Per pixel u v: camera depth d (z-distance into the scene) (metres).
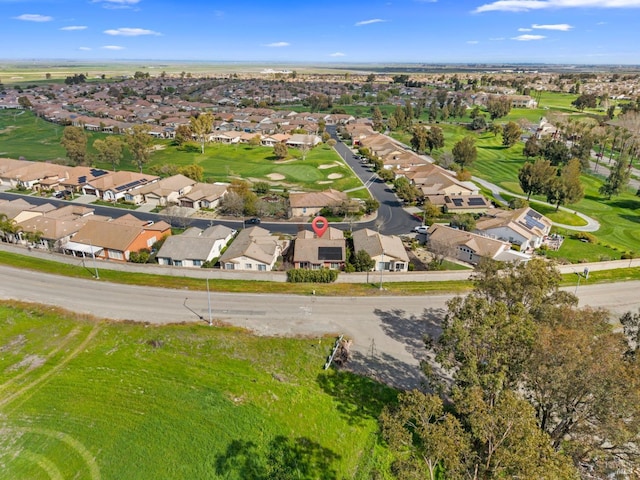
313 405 37.72
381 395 38.94
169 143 160.62
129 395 38.09
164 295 54.09
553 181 91.19
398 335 47.03
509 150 156.75
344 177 118.62
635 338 32.53
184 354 43.31
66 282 56.88
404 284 58.25
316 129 184.50
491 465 22.98
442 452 22.94
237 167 128.62
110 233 67.62
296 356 43.34
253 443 33.94
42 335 45.88
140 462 32.25
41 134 174.00
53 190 103.94
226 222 85.19
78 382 39.47
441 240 69.62
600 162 138.50
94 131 182.12
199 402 37.47
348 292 55.69
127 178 104.75
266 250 64.69
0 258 63.66
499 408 23.45
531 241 73.44
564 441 29.83
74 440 33.84
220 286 56.75
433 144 148.75
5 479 30.77
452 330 30.72
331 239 66.88
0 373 40.53
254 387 39.38
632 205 99.81
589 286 58.69
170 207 89.00
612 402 23.28
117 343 44.75
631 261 65.62
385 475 31.86
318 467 32.56
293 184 112.12
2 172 109.19
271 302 52.94
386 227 83.00
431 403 26.56
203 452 33.09
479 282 38.19
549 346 25.58
